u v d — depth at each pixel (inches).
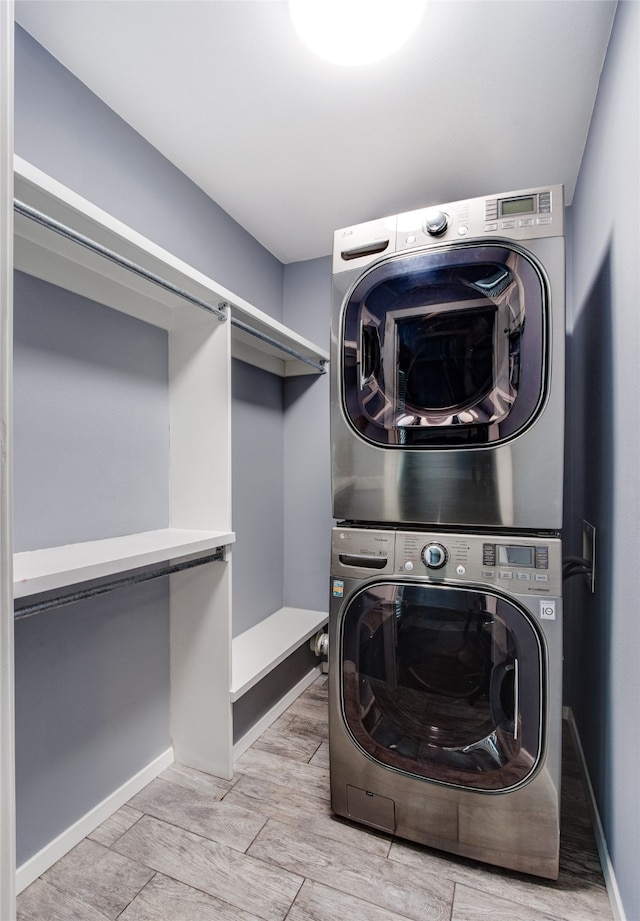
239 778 65.7
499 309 50.5
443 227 51.8
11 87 29.9
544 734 46.7
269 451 101.1
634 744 42.1
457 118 64.3
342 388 57.5
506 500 50.3
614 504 51.8
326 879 48.7
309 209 87.1
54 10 48.9
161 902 46.0
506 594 47.9
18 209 37.8
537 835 47.3
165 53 53.9
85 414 57.1
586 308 69.9
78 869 49.9
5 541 29.6
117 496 61.7
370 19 46.4
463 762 49.9
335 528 56.5
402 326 55.0
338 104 61.6
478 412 51.3
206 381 68.3
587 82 58.1
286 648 80.7
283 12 48.8
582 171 72.8
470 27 50.6
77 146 57.3
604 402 57.4
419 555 51.7
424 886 47.9
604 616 55.8
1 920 28.1
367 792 54.7
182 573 69.0
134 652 63.2
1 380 29.5
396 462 54.9
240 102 61.2
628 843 42.6
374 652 54.3
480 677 49.6
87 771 55.5
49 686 51.4
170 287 55.1
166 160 72.5
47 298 52.4
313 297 106.7
